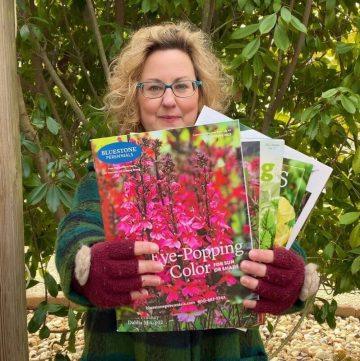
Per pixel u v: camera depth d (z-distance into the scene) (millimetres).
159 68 1492
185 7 2314
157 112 1497
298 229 1379
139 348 1450
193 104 1507
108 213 1317
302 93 2756
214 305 1322
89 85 2805
